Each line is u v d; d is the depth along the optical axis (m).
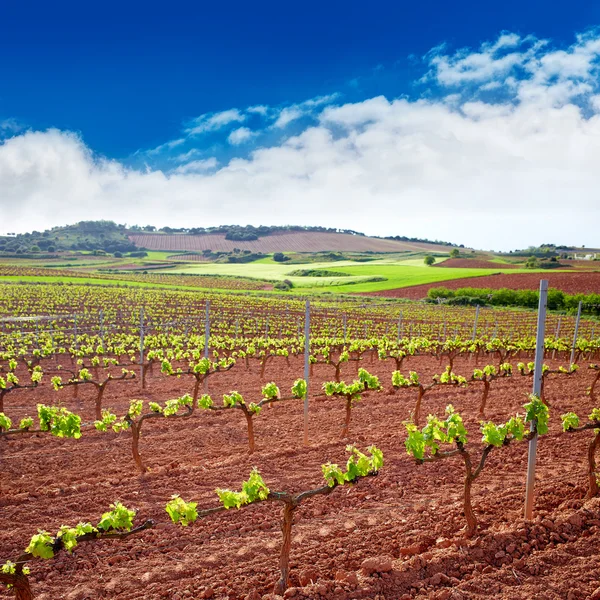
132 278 90.44
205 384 14.81
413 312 47.00
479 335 33.72
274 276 102.38
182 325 35.88
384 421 12.36
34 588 5.83
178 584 5.77
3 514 7.63
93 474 9.24
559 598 5.18
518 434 6.54
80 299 51.38
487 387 12.79
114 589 5.73
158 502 7.97
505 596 5.20
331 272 100.56
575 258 114.50
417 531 6.70
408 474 8.78
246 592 5.56
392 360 24.19
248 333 35.44
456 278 77.56
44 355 20.69
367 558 6.03
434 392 15.61
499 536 6.23
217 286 81.38
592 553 5.88
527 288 63.62
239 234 187.50
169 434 11.55
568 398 14.91
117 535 5.07
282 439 11.06
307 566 5.93
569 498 7.49
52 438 11.31
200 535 6.87
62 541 4.85
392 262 127.06
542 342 6.73
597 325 39.34
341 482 5.74
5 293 53.34
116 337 30.16
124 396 15.78
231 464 9.55
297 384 10.45
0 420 8.86
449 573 5.65
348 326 36.62
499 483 8.34
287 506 5.49
